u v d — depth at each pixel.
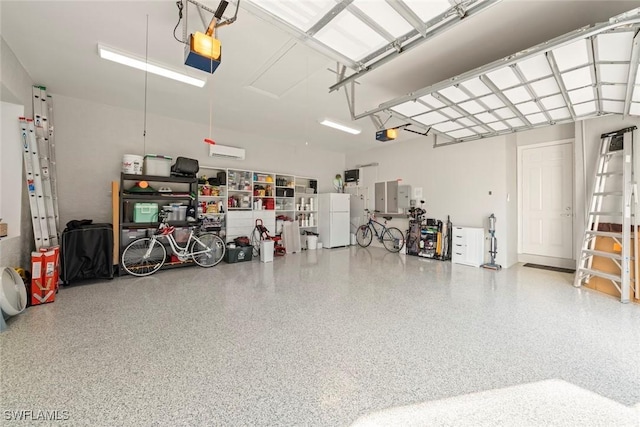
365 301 3.27
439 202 6.16
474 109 3.59
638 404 1.57
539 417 1.48
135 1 2.26
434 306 3.11
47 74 3.56
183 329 2.49
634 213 3.36
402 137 6.60
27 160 3.43
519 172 5.47
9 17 2.45
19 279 2.86
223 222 5.84
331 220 7.47
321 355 2.08
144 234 4.64
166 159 4.71
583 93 3.02
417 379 1.80
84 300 3.21
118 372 1.84
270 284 3.96
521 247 5.46
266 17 1.98
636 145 3.46
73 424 1.41
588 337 2.37
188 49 2.24
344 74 3.23
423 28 2.07
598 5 2.14
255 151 6.58
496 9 2.22
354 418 1.47
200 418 1.46
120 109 4.78
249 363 1.97
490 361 2.01
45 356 2.02
